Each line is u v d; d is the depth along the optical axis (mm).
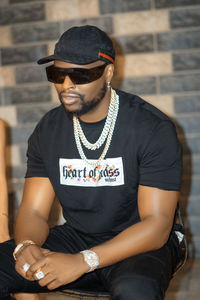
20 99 3365
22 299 1730
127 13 3180
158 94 3213
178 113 3207
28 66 3328
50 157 1646
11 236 3057
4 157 1905
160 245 1438
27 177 1703
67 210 1676
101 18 3211
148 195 1470
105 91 1533
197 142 3201
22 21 3293
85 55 1449
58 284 1335
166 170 1477
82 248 1624
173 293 2588
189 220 3219
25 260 1398
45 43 3287
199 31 3123
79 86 1456
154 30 3168
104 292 1501
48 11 3256
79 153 1591
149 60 3197
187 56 3156
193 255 3215
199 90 3174
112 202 1553
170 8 3135
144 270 1299
